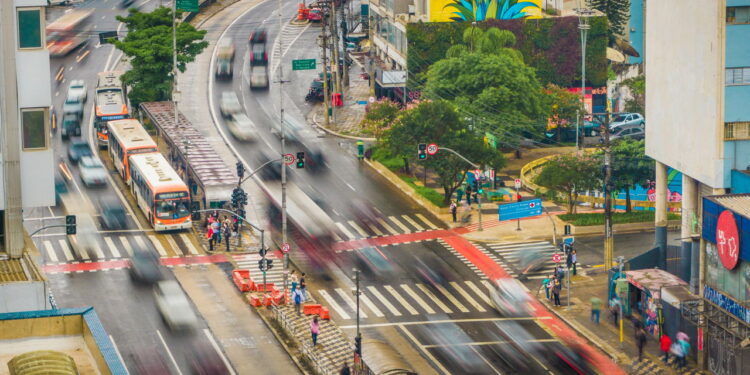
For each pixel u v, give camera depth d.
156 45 175.00
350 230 136.25
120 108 170.25
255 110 181.88
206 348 105.00
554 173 135.12
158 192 134.62
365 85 198.75
